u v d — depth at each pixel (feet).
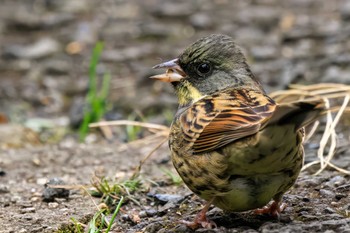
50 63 60.70
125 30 65.67
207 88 30.94
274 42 60.18
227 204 27.89
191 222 28.89
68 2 72.64
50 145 45.29
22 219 32.14
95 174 35.19
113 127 49.01
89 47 63.21
